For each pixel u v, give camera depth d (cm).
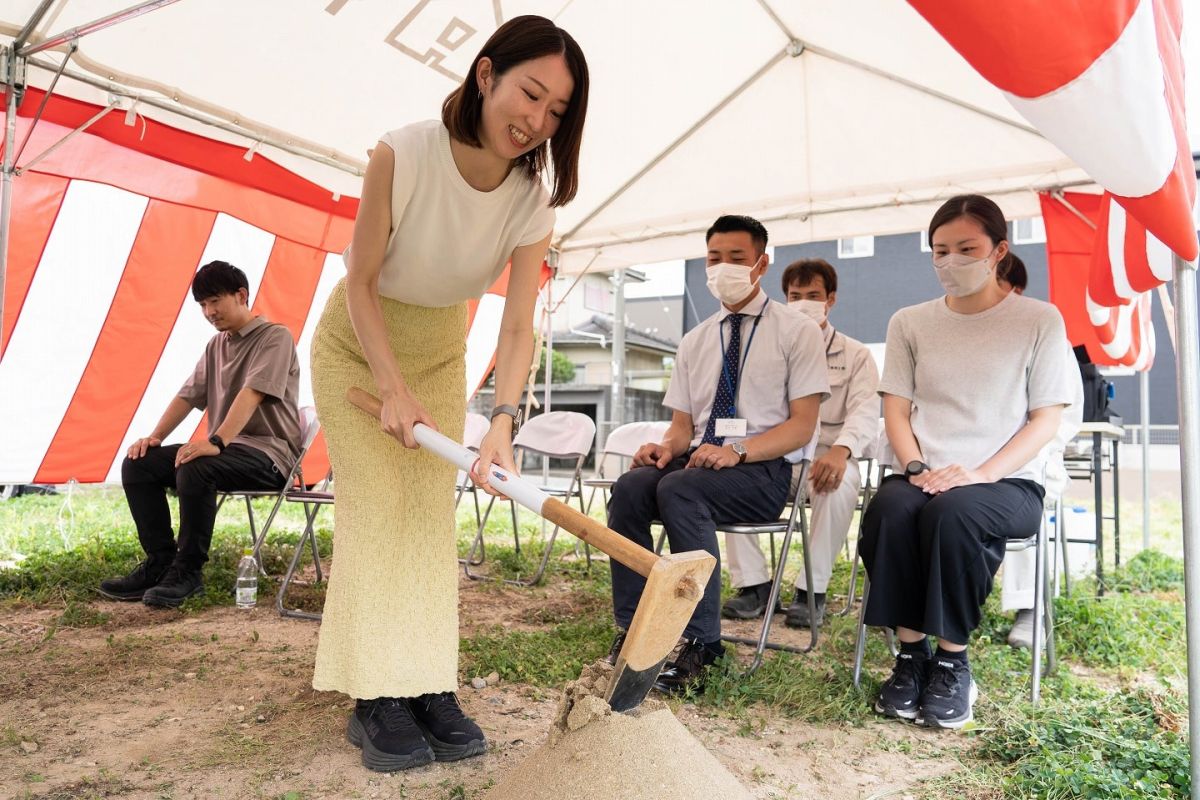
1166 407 1806
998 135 527
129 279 566
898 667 281
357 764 221
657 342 2538
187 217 573
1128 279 355
